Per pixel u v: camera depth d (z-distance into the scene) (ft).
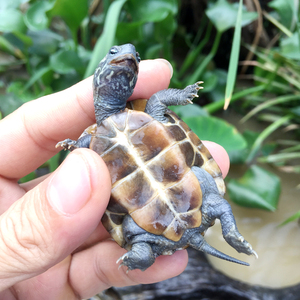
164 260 0.32
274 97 0.76
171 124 0.31
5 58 0.84
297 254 0.48
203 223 0.29
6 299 0.34
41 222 0.24
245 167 0.63
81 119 0.38
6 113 0.58
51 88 0.62
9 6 0.61
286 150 0.65
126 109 0.31
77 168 0.24
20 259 0.25
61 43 0.69
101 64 0.33
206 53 0.89
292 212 0.55
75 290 0.37
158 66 0.37
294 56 0.54
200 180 0.30
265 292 0.41
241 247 0.27
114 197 0.28
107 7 0.64
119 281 0.35
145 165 0.28
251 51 0.72
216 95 0.72
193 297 0.40
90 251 0.36
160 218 0.27
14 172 0.38
